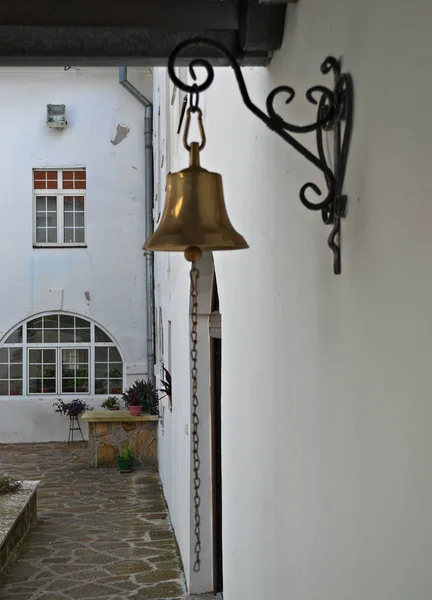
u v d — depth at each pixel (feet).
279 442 10.39
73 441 52.29
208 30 9.95
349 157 6.91
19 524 28.12
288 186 9.67
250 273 12.67
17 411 51.85
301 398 9.07
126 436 44.91
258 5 9.57
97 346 52.37
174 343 30.48
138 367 52.16
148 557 26.68
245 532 13.41
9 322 51.96
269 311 11.02
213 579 22.58
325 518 7.98
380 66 6.01
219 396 22.76
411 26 5.32
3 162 52.34
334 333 7.53
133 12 9.48
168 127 33.22
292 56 9.25
